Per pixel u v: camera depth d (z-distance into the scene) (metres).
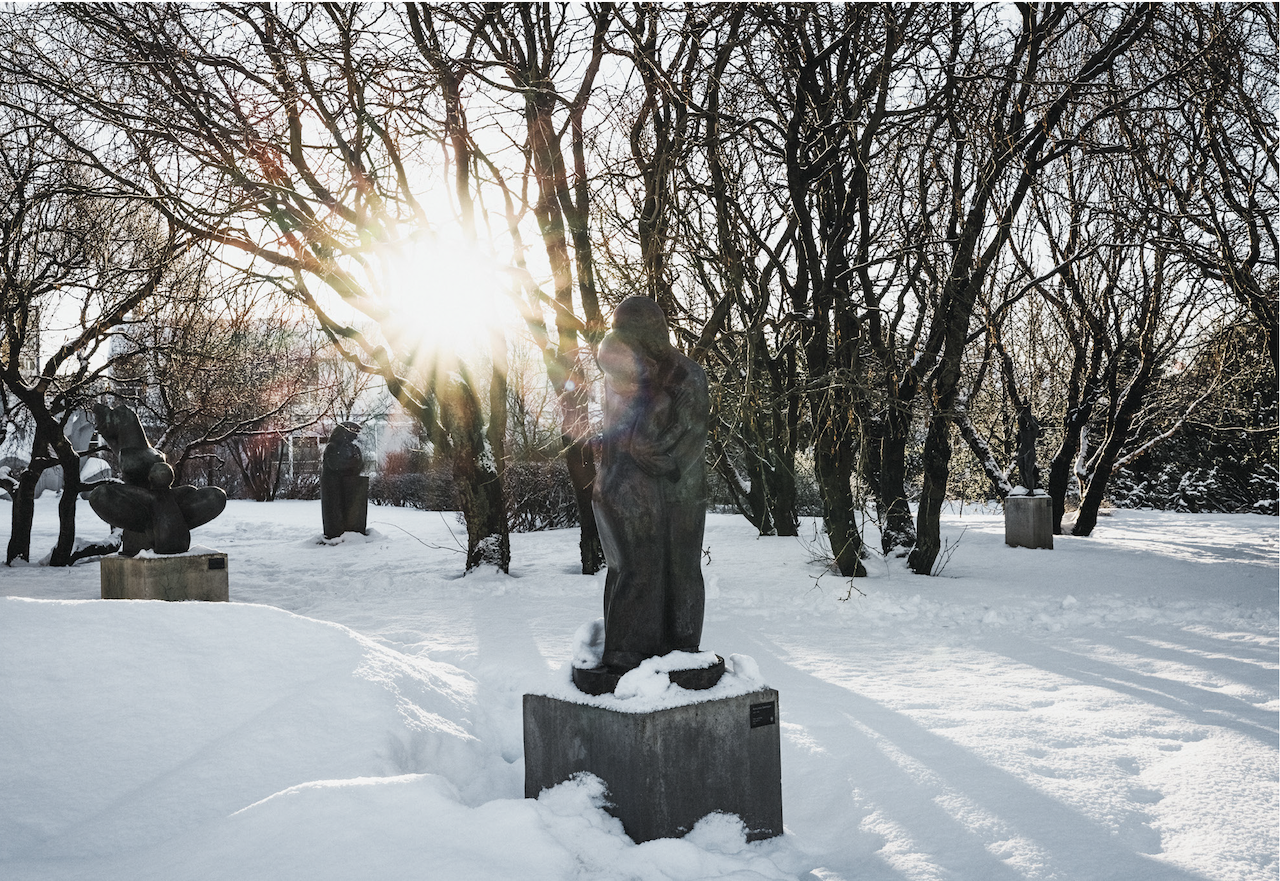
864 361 14.36
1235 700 6.64
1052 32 13.98
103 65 12.72
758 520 19.89
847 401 12.86
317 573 16.08
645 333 4.32
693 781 3.99
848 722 5.95
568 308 13.45
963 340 13.62
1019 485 19.80
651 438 4.27
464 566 15.78
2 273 14.04
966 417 21.19
